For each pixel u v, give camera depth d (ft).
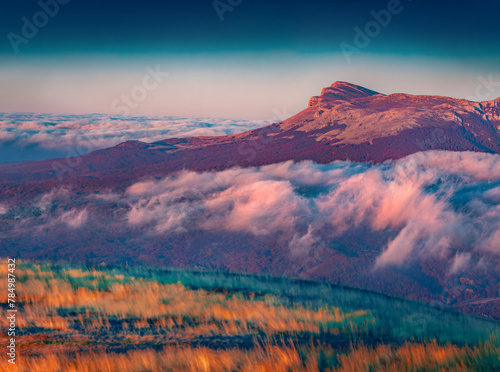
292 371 25.17
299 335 36.40
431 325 44.32
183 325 38.22
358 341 34.86
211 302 47.70
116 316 39.83
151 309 41.98
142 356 26.66
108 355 27.68
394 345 33.65
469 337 39.68
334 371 25.13
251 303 48.70
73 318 38.29
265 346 30.83
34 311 39.42
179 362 26.20
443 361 26.78
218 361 26.22
